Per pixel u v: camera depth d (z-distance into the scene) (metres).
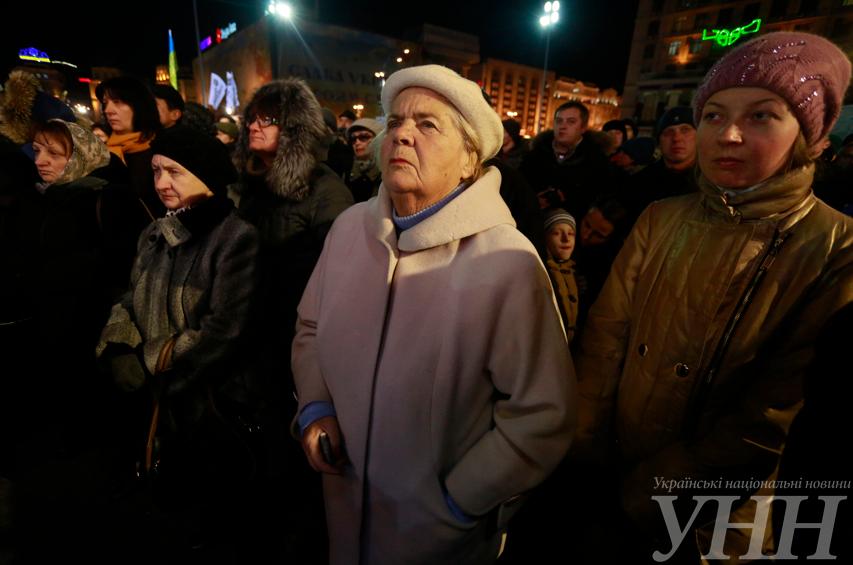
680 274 0.93
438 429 0.88
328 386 1.02
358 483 0.98
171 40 35.03
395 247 0.93
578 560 1.37
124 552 1.58
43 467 1.94
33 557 1.55
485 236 0.86
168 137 1.35
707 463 0.87
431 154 0.83
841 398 0.59
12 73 2.38
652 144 3.36
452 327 0.84
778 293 0.81
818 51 0.73
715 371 0.88
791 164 0.80
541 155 2.79
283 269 1.75
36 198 1.95
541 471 0.87
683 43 29.56
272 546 1.61
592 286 2.12
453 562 0.97
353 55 34.72
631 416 1.03
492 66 58.47
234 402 1.47
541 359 0.85
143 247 1.52
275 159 1.68
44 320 1.84
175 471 1.43
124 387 1.43
